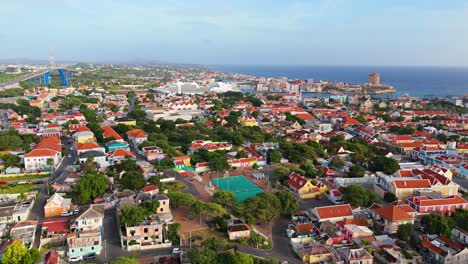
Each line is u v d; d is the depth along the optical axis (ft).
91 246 418.10
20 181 646.74
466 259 423.23
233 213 523.29
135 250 432.25
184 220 513.04
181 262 395.14
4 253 380.58
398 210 500.33
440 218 487.20
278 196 552.41
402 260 411.75
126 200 515.50
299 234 473.26
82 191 542.98
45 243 437.58
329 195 612.29
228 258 386.73
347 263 404.16
